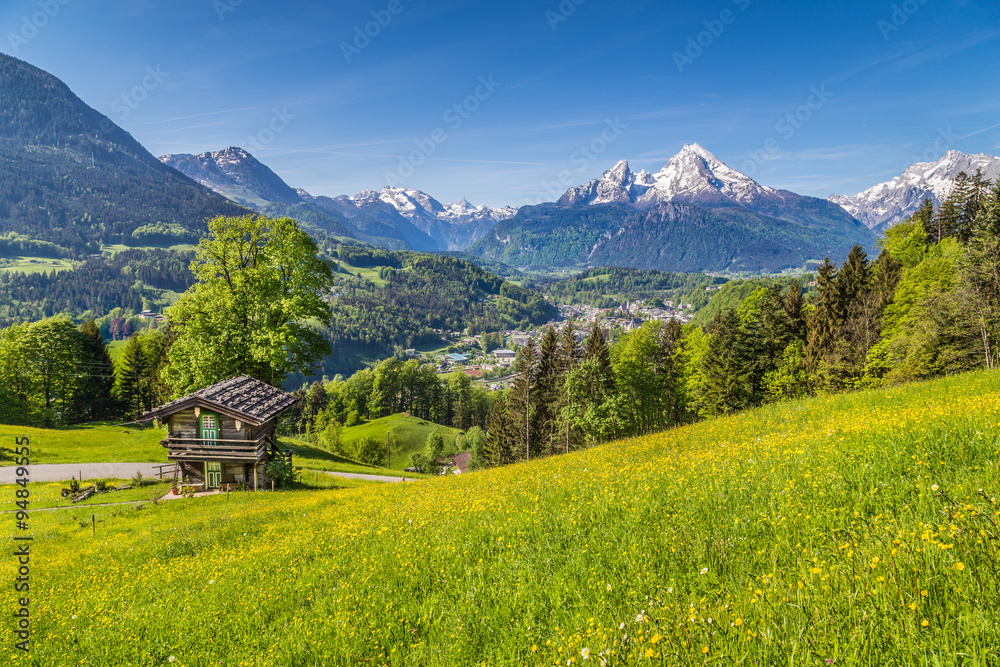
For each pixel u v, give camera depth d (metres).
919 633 3.05
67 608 9.78
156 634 7.64
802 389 49.84
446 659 5.12
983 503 4.54
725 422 20.66
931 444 7.50
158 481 29.66
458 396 146.88
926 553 3.81
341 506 17.92
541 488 12.79
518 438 68.44
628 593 5.22
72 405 72.44
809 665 2.99
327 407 126.44
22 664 7.29
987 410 9.12
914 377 38.19
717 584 4.86
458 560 8.16
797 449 9.86
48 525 20.62
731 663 3.21
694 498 8.07
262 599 8.34
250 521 16.98
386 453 100.50
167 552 14.01
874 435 9.30
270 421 30.27
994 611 3.02
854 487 6.60
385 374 141.62
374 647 5.88
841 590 3.77
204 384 35.69
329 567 9.52
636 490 9.68
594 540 7.36
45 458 38.69
